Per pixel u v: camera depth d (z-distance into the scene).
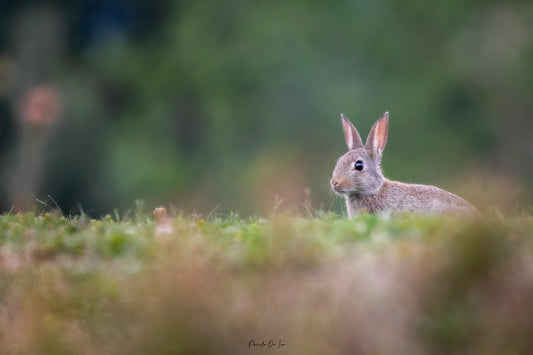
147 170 28.34
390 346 6.93
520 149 28.86
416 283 7.10
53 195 29.11
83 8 33.47
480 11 30.48
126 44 33.25
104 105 31.70
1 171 28.41
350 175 10.80
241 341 6.97
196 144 30.48
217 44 30.62
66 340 7.12
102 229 8.74
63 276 7.50
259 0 31.11
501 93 29.16
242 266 7.50
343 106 27.58
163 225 9.10
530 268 7.24
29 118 25.62
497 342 6.89
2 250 8.12
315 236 8.09
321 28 29.73
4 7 32.06
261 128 28.94
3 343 7.16
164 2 34.19
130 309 7.18
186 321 6.98
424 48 30.08
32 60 30.94
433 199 10.42
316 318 7.03
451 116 29.52
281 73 28.84
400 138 27.92
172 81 31.14
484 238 7.19
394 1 30.58
